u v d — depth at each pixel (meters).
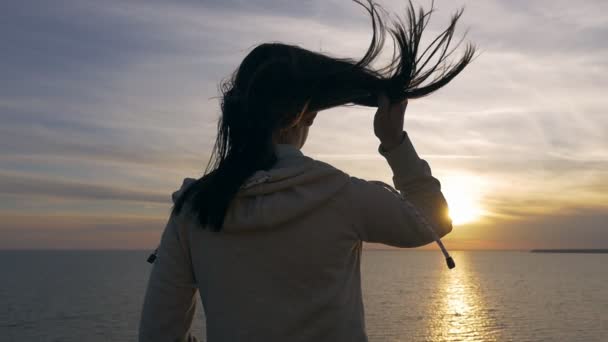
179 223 1.72
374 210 1.56
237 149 1.61
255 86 1.59
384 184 1.61
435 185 1.64
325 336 1.58
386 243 1.62
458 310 169.25
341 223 1.57
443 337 122.62
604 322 145.75
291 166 1.60
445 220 1.62
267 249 1.59
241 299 1.60
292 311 1.57
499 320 148.62
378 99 1.52
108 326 138.25
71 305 178.50
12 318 150.25
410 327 135.50
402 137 1.60
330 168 1.58
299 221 1.58
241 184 1.57
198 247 1.67
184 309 1.75
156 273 1.74
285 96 1.57
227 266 1.62
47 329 133.38
